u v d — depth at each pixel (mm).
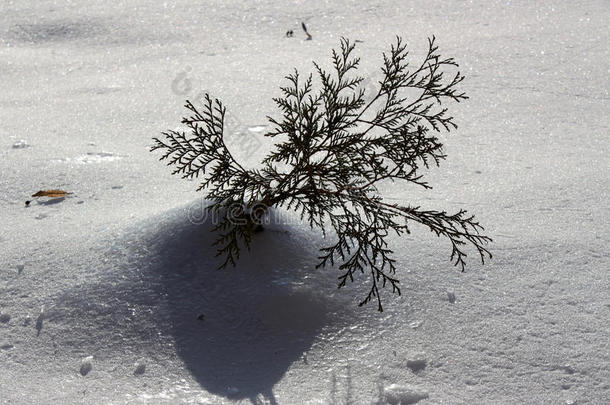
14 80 7246
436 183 4328
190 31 8836
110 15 9445
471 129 5422
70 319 2924
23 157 4867
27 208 4078
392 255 3268
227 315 2865
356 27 8938
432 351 2693
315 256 3148
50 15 9484
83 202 4133
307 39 8500
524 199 4039
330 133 3080
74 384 2584
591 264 3271
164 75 7191
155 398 2486
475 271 3189
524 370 2584
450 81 6762
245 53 7961
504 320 2861
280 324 2834
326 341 2766
